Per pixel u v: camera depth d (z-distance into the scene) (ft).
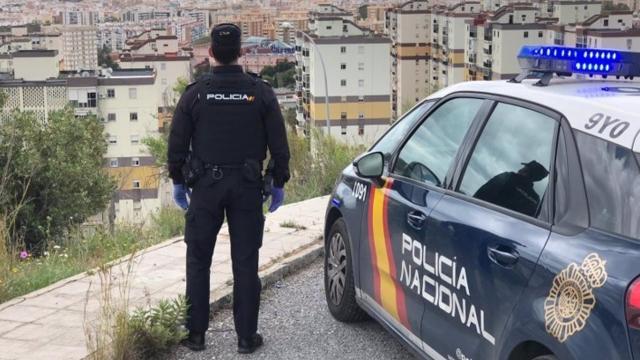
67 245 28.73
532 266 10.19
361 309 16.81
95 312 16.74
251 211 15.11
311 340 16.30
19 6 395.75
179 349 15.74
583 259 9.40
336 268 17.20
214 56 14.80
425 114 14.58
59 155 41.91
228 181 14.83
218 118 14.67
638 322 8.49
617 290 8.78
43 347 14.96
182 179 15.24
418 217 13.16
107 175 45.88
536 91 11.82
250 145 14.87
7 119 42.96
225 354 15.58
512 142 11.80
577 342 9.12
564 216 10.15
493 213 11.48
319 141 38.34
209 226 15.12
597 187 9.81
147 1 400.88
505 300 10.64
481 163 12.34
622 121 9.90
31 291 19.02
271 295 19.27
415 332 13.33
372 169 14.96
